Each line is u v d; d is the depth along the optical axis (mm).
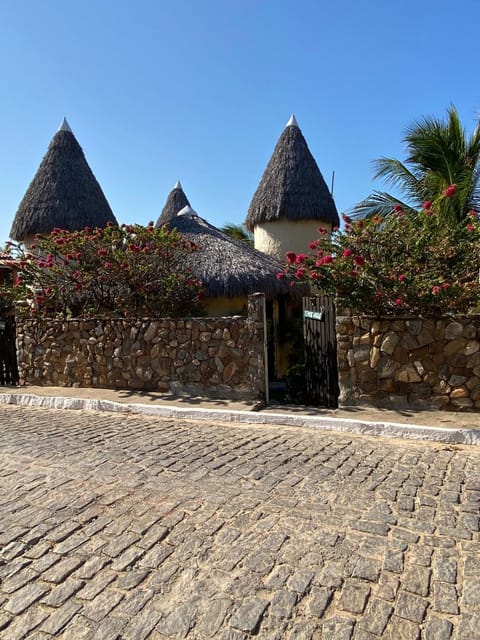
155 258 9844
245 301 11547
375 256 6973
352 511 3600
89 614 2541
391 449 5223
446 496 3850
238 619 2457
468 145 11523
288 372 8359
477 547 3062
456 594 2602
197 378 8242
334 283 6855
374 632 2338
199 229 13078
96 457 5031
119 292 10070
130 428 6461
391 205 12461
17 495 4055
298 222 14375
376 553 3012
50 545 3232
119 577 2852
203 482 4238
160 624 2443
